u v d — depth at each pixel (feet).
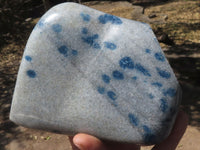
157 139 0.44
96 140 0.45
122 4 5.01
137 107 0.45
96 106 0.46
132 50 0.48
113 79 0.47
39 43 0.47
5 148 1.40
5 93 2.00
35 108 0.48
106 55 0.48
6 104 1.84
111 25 0.49
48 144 1.40
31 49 0.47
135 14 4.15
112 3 5.24
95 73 0.47
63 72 0.47
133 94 0.46
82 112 0.46
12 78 2.26
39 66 0.47
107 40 0.48
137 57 0.47
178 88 0.47
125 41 0.48
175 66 2.09
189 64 2.09
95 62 0.47
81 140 0.44
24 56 0.48
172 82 0.46
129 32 0.49
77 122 0.46
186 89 1.72
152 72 0.47
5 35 3.25
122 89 0.46
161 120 0.44
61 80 0.47
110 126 0.45
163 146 0.49
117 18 0.50
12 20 3.30
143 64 0.47
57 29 0.47
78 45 0.48
